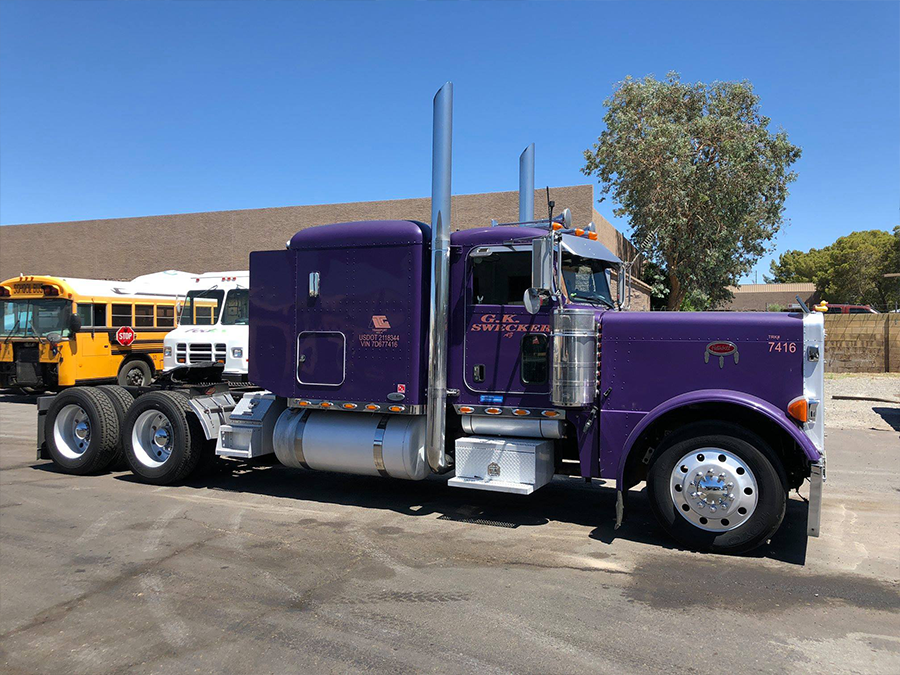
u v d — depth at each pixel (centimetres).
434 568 502
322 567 505
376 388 653
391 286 648
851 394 1670
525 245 602
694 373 556
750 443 518
